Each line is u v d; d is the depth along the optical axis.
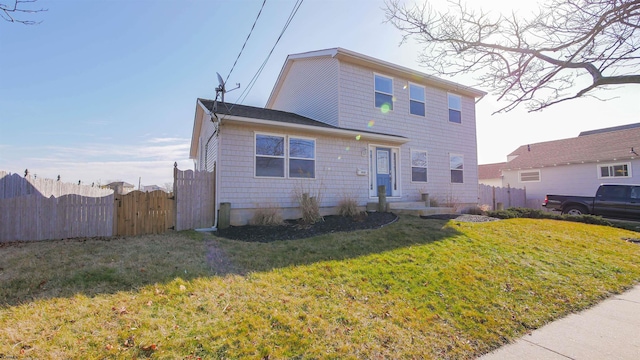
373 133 10.73
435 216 9.65
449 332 3.40
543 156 20.88
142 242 6.36
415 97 12.95
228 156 8.48
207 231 7.72
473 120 14.92
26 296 3.56
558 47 2.94
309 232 7.32
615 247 7.42
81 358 2.53
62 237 6.99
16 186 7.73
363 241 6.46
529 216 11.33
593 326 3.75
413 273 4.91
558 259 6.22
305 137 9.80
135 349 2.67
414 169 12.61
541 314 4.03
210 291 3.92
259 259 5.27
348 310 3.64
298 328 3.16
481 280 4.87
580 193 18.14
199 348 2.75
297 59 12.94
